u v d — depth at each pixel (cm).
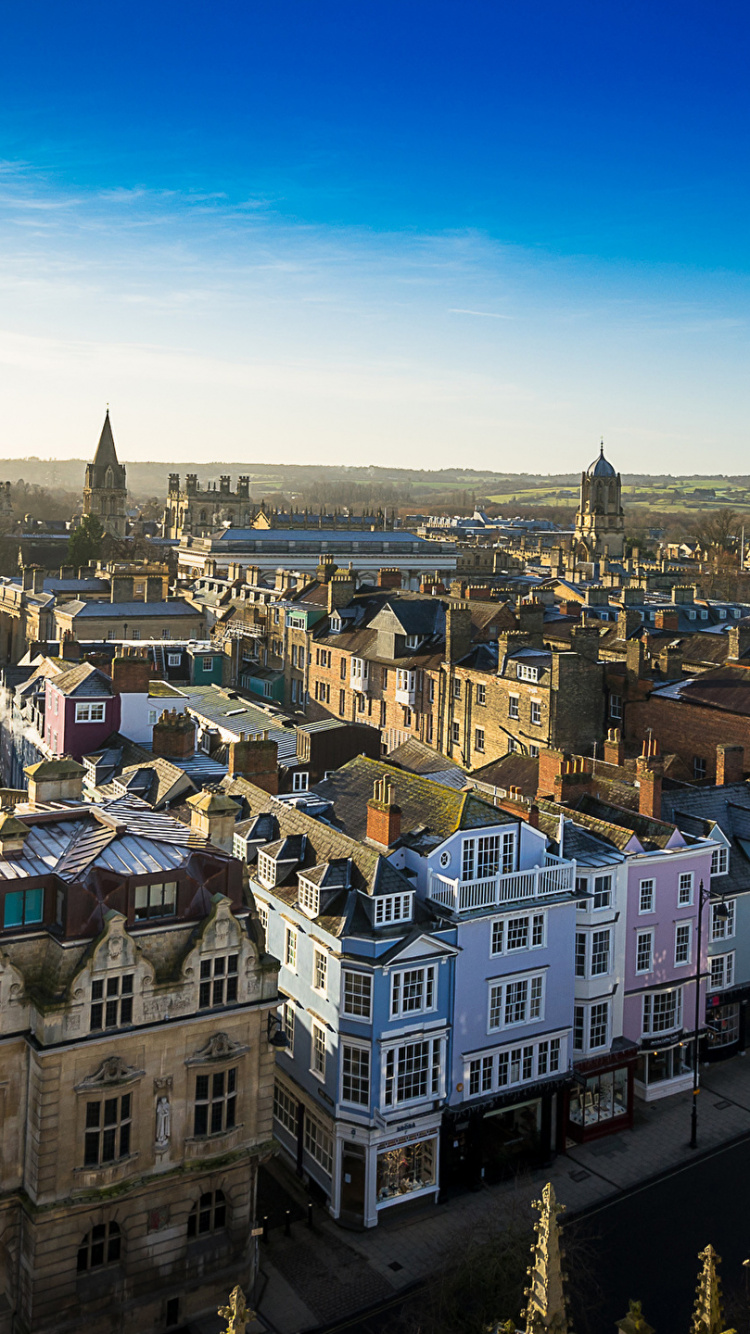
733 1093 5184
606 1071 4709
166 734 5881
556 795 5544
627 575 18025
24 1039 3195
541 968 4453
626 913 4853
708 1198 4294
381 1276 3809
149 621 12769
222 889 3572
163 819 4091
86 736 6412
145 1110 3353
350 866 4303
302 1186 4372
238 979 3506
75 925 3247
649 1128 4853
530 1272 2459
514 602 11788
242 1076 3541
